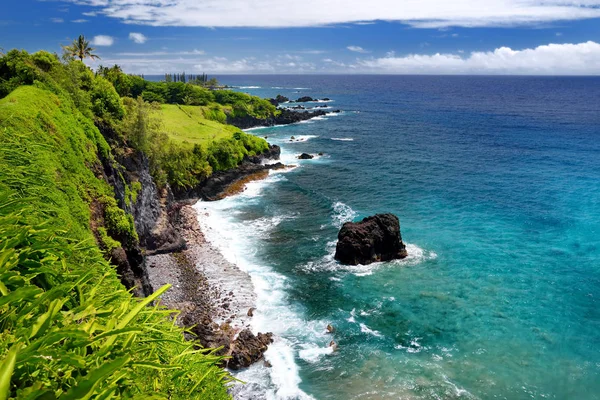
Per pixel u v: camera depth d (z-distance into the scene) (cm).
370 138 13725
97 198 3478
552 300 4038
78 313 733
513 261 4834
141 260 3853
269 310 3975
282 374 3159
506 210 6569
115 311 783
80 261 1554
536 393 2961
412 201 7169
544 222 6022
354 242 4797
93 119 4678
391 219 4969
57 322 666
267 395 2966
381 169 9494
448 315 3844
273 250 5288
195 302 4078
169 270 4747
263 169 9350
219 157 8419
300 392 2994
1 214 970
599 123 16312
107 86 5334
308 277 4572
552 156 10406
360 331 3656
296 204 7162
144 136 5388
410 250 5153
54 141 3192
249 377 3131
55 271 895
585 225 5850
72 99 4447
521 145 12050
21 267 845
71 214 2770
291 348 3447
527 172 8900
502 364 3231
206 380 1160
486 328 3647
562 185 7812
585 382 3041
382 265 4800
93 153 3847
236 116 15962
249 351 3297
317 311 3953
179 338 1181
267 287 4381
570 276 4469
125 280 3234
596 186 7662
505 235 5588
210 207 7100
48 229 954
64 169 3120
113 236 3534
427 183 8231
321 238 5631
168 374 990
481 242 5372
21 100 3319
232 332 3612
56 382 578
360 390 3006
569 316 3788
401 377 3123
